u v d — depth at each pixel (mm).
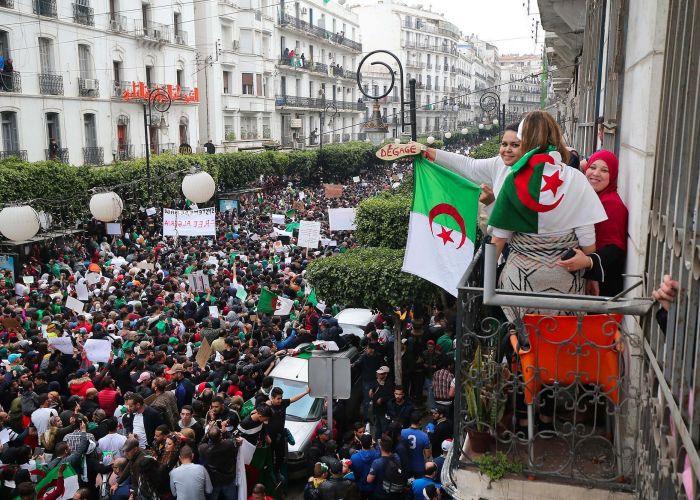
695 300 3049
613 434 4809
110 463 9586
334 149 51531
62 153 34344
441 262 6957
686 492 3023
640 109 4684
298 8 66312
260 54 57125
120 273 19531
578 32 12836
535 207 4555
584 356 4527
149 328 14133
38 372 11961
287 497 10547
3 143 30938
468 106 130250
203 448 8508
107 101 38375
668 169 3834
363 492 8883
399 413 11008
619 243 4863
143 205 28891
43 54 33438
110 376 11961
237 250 23156
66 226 24562
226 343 12602
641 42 4777
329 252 21375
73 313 15438
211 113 51375
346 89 81125
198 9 50250
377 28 101750
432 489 8031
